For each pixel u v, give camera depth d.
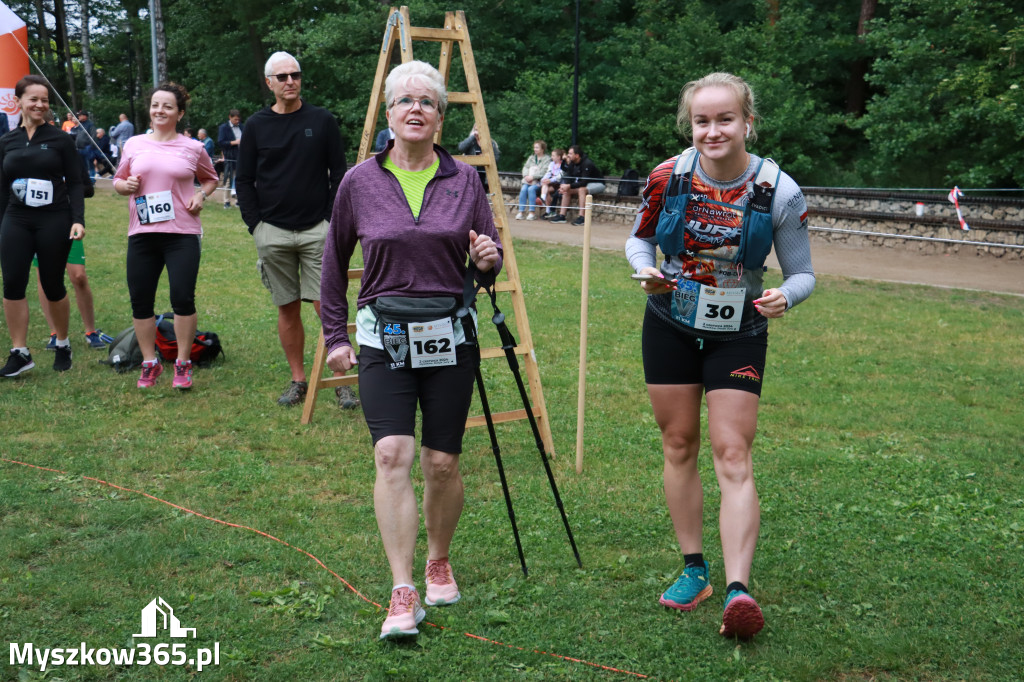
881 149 19.20
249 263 11.74
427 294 3.17
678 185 3.19
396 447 3.10
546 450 5.08
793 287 3.12
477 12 27.47
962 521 4.21
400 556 3.09
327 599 3.32
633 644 3.08
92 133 25.38
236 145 20.03
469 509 4.27
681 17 25.61
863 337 8.49
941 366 7.41
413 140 3.17
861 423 5.79
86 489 4.32
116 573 3.46
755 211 3.11
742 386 3.18
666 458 3.44
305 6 30.67
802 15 23.69
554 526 4.07
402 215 3.17
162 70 25.20
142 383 6.17
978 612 3.31
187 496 4.32
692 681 2.87
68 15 47.31
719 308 3.18
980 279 12.47
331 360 3.27
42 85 6.28
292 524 4.00
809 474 4.83
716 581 3.55
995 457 5.15
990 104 17.36
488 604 3.35
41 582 3.35
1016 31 17.30
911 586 3.54
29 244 6.30
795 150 22.20
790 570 3.66
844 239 16.08
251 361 7.02
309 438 5.24
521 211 18.91
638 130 24.70
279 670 2.88
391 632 2.99
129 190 5.95
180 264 6.04
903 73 19.73
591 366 7.18
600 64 27.41
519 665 2.94
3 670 2.81
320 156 5.75
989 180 18.31
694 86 3.16
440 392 3.20
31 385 6.18
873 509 4.33
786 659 2.98
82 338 7.60
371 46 27.92
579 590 3.46
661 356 3.31
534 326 8.56
